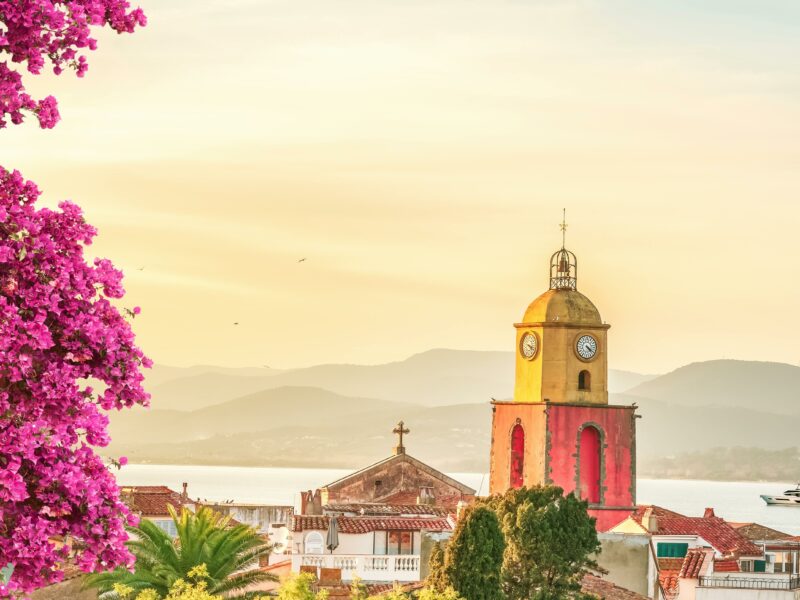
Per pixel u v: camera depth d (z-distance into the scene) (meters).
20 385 44.50
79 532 44.97
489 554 100.44
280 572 140.62
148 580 106.62
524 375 178.50
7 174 46.38
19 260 44.97
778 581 150.88
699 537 177.75
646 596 136.12
